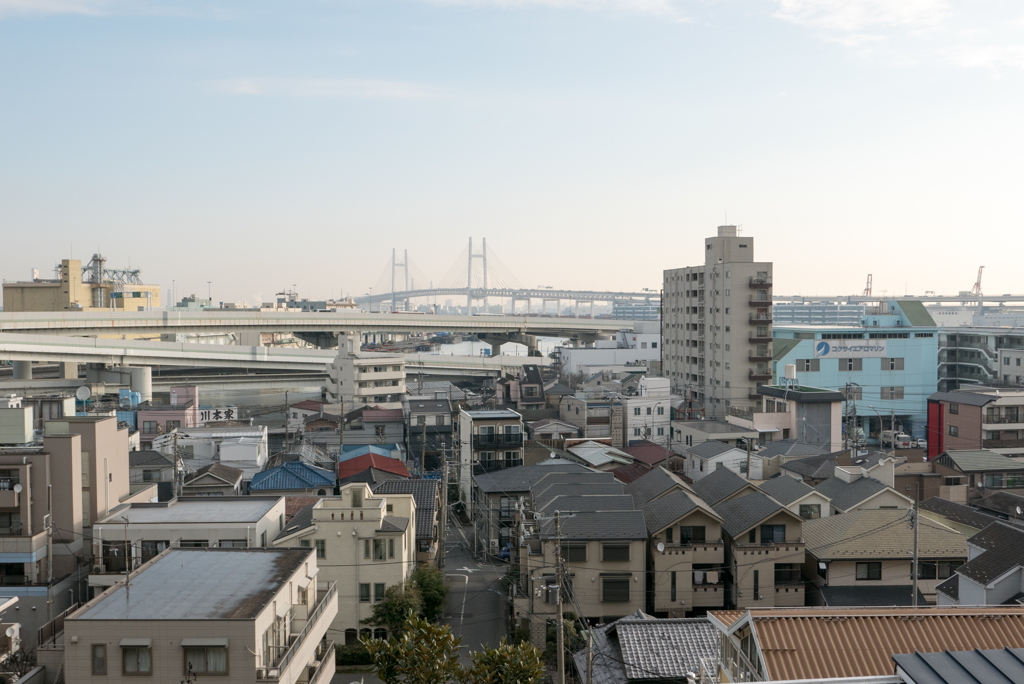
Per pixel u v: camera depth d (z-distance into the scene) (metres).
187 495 51.53
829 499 45.00
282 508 41.97
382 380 101.88
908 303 110.00
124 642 22.39
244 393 150.12
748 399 92.94
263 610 23.36
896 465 55.25
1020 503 45.56
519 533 43.88
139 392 107.62
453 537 56.84
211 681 22.45
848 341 96.38
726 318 93.81
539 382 101.31
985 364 106.56
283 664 23.28
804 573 41.25
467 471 62.94
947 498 52.47
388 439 83.81
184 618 22.77
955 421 72.00
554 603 31.67
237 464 61.19
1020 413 68.94
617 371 120.88
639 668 27.16
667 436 79.62
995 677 13.60
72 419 38.28
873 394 97.00
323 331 148.38
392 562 37.03
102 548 36.12
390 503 40.25
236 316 133.62
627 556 38.12
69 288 162.38
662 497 43.91
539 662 20.69
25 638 34.47
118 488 40.97
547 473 54.59
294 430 84.56
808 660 16.58
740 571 38.88
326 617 29.00
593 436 79.50
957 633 17.27
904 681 14.15
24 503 35.47
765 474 57.22
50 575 35.78
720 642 20.67
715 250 97.75
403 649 19.78
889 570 38.75
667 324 113.38
